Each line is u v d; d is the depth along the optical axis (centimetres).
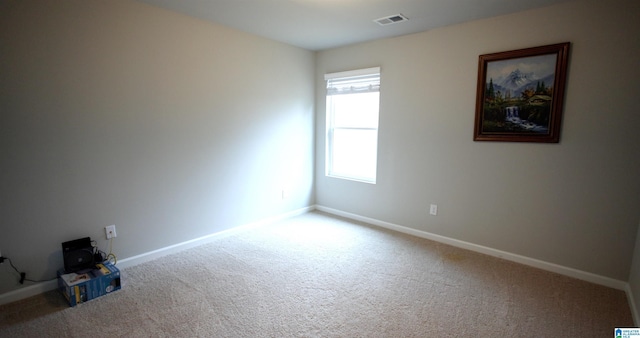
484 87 283
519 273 262
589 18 230
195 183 309
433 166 326
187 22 284
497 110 278
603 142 234
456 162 310
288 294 228
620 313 205
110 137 249
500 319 200
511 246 286
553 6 244
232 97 328
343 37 344
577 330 189
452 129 309
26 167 214
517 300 221
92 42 232
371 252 303
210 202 323
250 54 338
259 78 351
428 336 184
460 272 263
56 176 227
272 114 371
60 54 219
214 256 292
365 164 395
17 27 202
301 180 421
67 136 228
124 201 263
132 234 270
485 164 292
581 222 249
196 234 315
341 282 245
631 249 231
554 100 248
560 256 261
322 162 430
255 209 368
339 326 192
